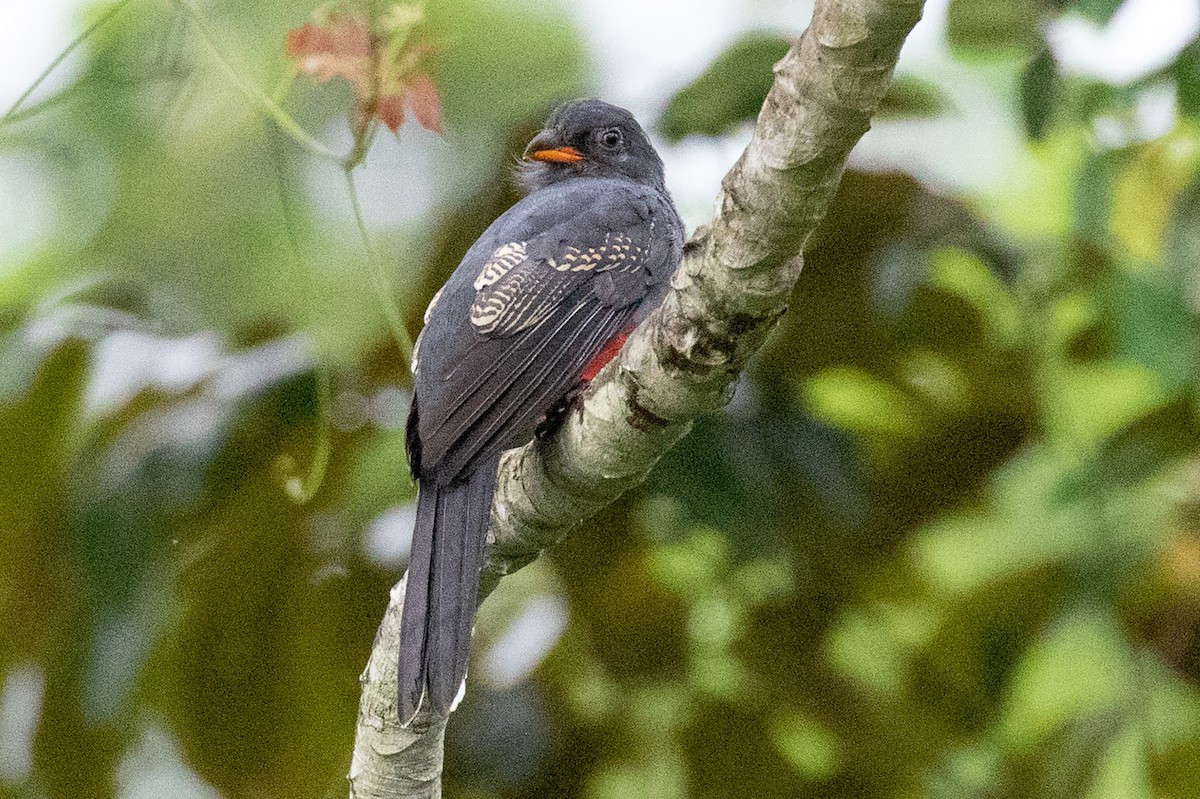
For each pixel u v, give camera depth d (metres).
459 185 12.83
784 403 11.03
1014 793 11.16
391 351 11.17
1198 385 10.60
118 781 10.80
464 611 8.24
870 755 11.20
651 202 10.70
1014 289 11.30
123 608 10.29
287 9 12.80
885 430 11.42
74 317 10.70
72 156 13.20
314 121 13.43
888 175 11.20
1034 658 11.42
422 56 9.19
